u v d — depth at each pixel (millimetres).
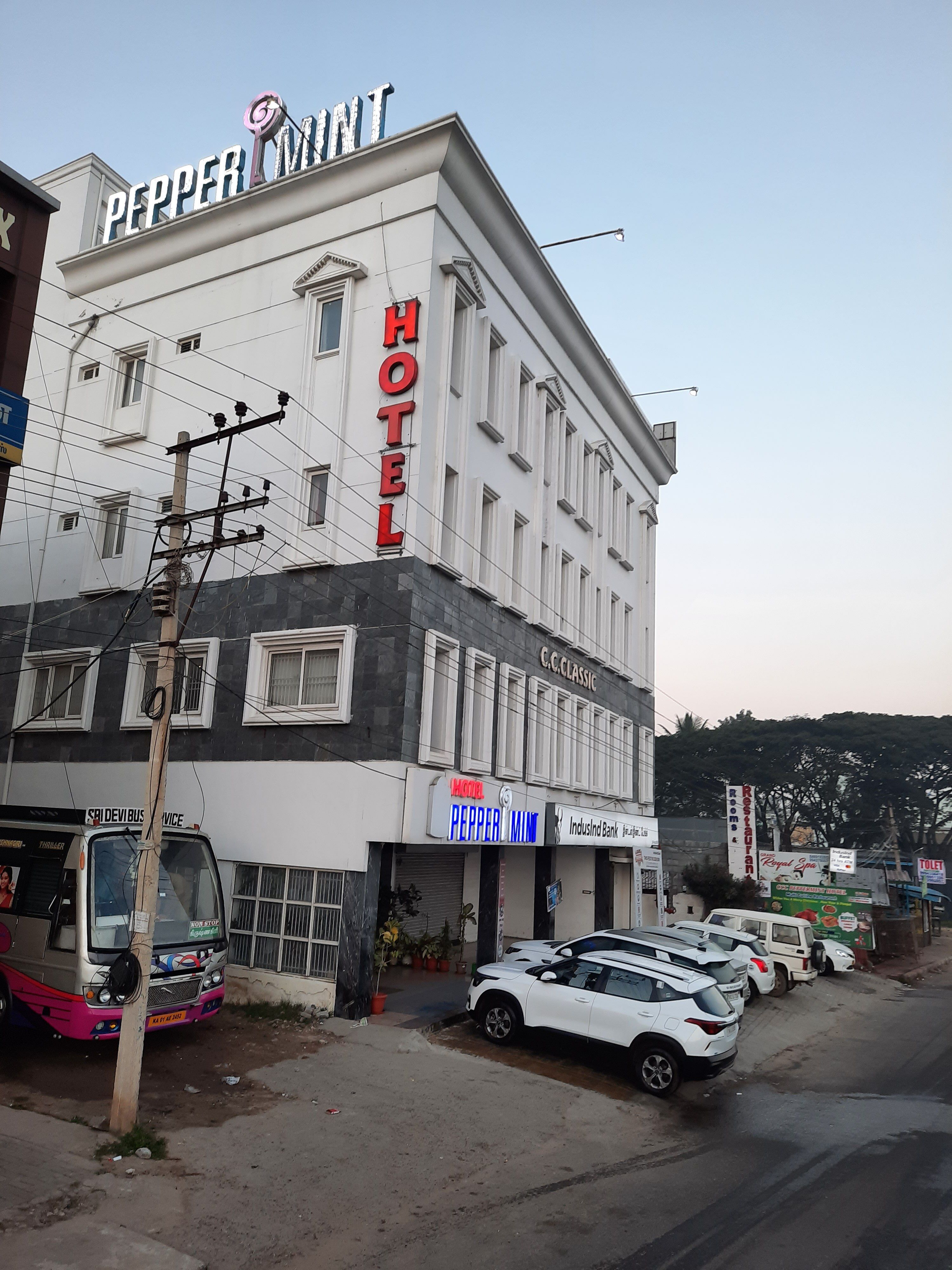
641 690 31062
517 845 24375
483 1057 13453
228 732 17641
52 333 22828
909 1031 20094
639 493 32000
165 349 20797
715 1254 7391
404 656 15977
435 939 21203
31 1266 6469
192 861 13414
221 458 19344
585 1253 7336
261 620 17797
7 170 12945
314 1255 7082
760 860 36500
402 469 16672
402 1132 10016
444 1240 7465
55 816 12766
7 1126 9062
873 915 37438
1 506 12625
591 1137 10500
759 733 74500
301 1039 13703
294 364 18703
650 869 28859
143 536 20156
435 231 17578
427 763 16188
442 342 17609
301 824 16250
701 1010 12445
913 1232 7961
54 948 11852
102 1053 12102
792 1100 12984
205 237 20375
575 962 13883
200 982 12805
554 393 23359
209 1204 7789
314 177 18688
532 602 21875
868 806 71625
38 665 21172
